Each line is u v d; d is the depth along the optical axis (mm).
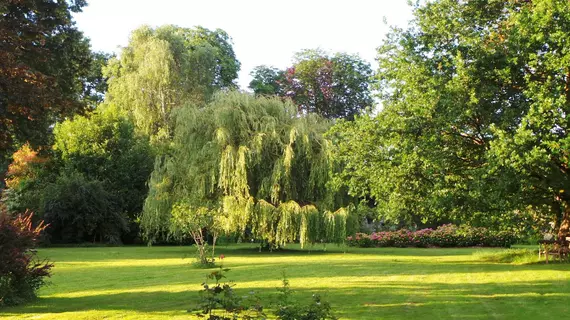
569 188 17203
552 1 16516
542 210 19062
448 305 10516
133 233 45094
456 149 18281
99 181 43000
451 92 17453
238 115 28938
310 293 12406
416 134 18469
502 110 17734
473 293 12039
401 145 18266
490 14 19844
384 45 20562
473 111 17031
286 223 27219
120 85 45031
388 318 9234
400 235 37438
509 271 16344
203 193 28344
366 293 12266
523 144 15375
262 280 15461
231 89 31656
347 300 11266
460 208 18344
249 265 21531
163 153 41250
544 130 15711
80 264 23734
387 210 19828
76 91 20312
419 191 18984
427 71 18641
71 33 18906
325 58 55188
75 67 19922
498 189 15930
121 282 16125
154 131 45312
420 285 13578
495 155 15703
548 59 15922
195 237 24391
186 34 54750
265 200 28891
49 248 38375
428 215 19750
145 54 43844
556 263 18297
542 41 16453
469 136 18547
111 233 42562
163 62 42594
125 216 43438
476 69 17594
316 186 29125
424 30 19656
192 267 21453
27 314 10352
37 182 43250
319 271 17906
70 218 41438
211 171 28344
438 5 19766
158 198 29641
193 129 29781
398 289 12867
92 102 52688
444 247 36969
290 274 17031
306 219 27172
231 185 27797
